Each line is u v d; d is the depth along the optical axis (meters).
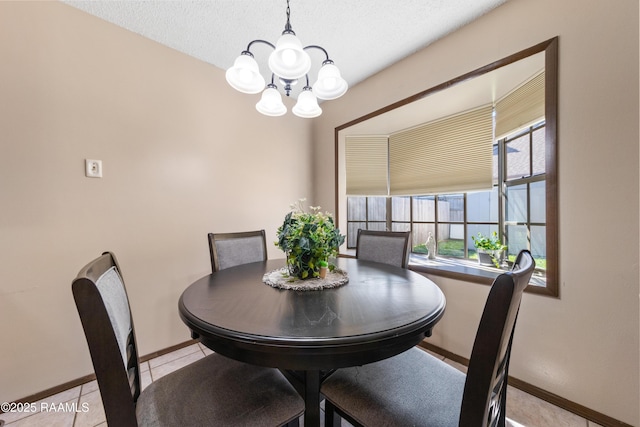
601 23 1.23
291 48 1.13
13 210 1.41
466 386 0.66
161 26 1.76
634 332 1.17
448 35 1.83
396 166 2.83
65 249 1.56
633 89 1.16
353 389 0.91
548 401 1.40
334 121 2.80
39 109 1.48
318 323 0.82
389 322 0.83
